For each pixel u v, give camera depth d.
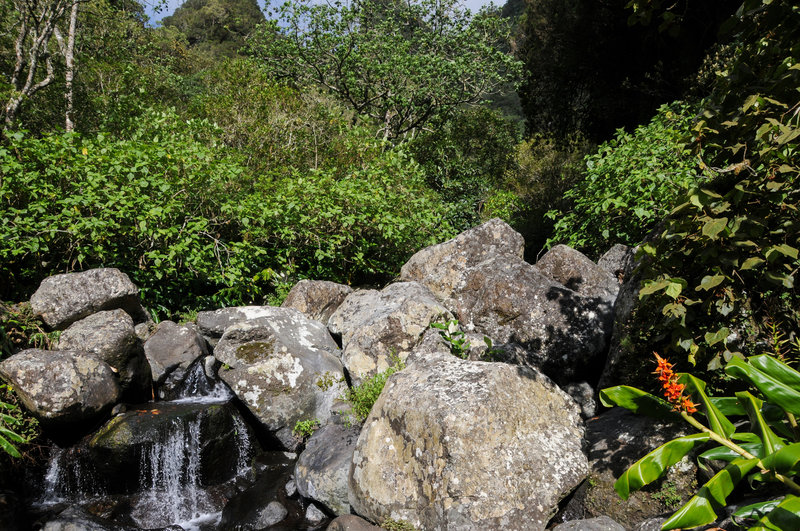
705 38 12.87
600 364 5.44
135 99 9.98
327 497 4.36
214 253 7.37
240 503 4.76
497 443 3.72
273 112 10.63
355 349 5.48
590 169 8.29
